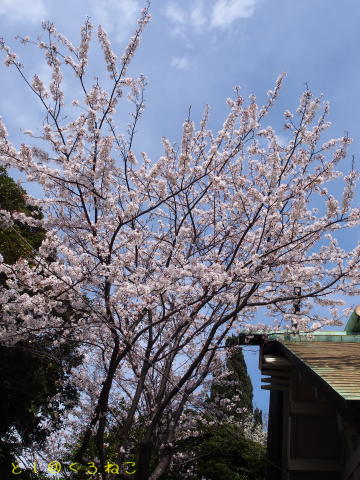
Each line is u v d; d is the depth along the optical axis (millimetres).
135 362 7277
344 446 5910
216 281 5680
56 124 5961
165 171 6926
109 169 6066
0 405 7742
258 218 6758
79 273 5695
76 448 7836
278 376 6559
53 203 6430
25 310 6094
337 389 2777
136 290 5652
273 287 6695
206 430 8727
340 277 5926
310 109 6441
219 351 7664
